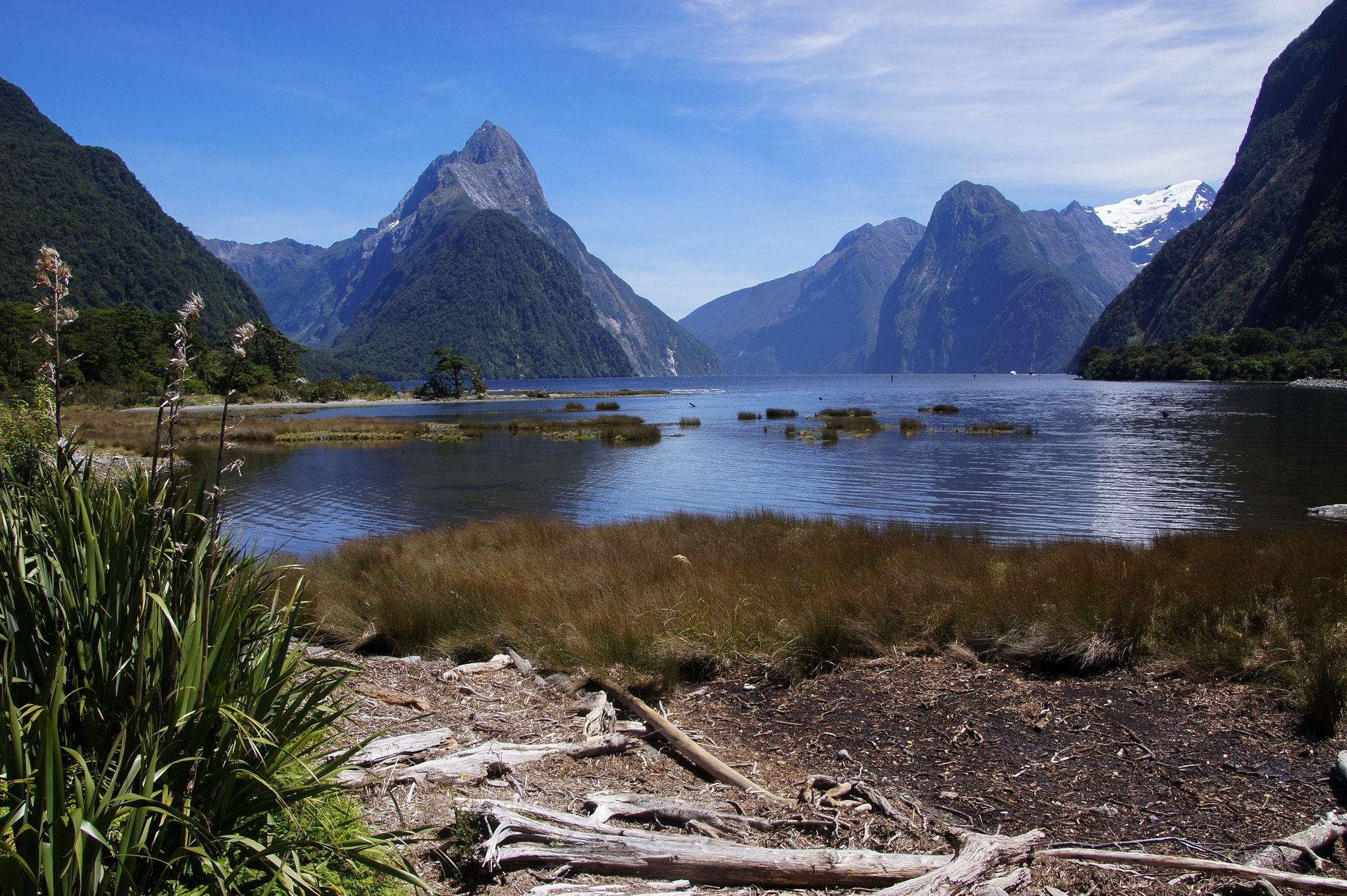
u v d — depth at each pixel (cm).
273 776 209
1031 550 906
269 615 252
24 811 159
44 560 214
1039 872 272
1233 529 1259
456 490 1877
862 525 1215
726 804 332
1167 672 502
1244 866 278
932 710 455
